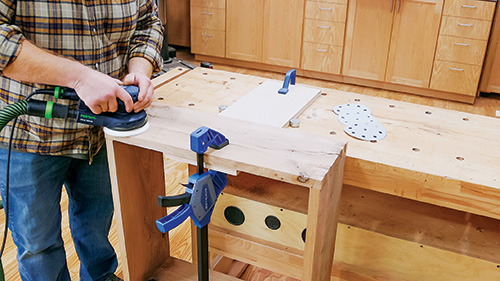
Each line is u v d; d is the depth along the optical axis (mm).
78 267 1938
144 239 1487
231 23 4230
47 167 1347
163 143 1144
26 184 1341
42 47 1198
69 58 1168
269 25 4098
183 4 4574
